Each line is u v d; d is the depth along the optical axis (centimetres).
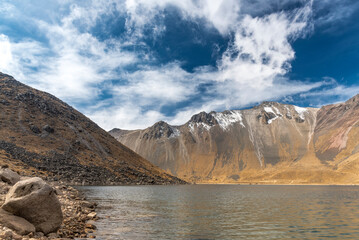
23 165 10481
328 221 3134
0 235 1362
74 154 15425
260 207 4909
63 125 18150
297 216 3600
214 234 2317
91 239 1936
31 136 14625
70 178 12206
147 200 6225
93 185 12788
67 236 1889
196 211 4178
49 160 12925
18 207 1700
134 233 2281
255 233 2375
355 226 2767
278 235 2291
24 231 1593
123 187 12469
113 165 17112
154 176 19900
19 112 16350
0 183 2817
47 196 1814
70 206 3234
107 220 2972
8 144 12456
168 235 2242
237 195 9400
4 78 19988
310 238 2180
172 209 4450
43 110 18175
